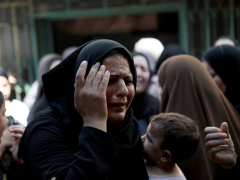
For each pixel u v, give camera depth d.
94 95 1.10
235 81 2.23
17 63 5.54
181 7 5.15
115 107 1.19
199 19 5.15
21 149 1.24
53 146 1.13
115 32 9.27
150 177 1.37
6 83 3.08
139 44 4.80
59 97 1.30
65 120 1.18
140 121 2.49
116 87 1.17
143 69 2.73
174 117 1.42
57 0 5.40
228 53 2.25
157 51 4.66
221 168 1.64
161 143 1.37
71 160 1.10
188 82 1.80
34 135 1.16
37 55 5.55
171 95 1.82
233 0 4.99
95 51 1.19
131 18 8.77
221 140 1.42
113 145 1.08
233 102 2.27
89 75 1.13
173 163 1.43
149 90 3.35
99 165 1.02
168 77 1.88
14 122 2.21
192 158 1.65
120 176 1.23
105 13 5.38
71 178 0.98
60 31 7.75
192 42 5.21
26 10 5.45
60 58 3.58
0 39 5.51
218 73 2.26
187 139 1.34
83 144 1.05
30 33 5.50
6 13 5.45
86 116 1.12
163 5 5.19
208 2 5.06
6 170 1.69
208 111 1.74
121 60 1.19
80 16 5.44
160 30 8.99
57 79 1.30
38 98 2.84
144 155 1.43
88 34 9.26
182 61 1.87
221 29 5.13
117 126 1.25
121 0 5.30
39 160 1.10
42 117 1.22
